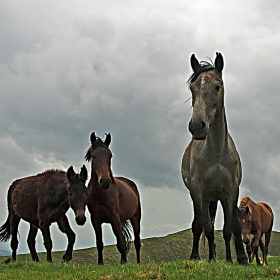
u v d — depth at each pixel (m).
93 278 6.68
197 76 8.16
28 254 21.58
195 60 8.59
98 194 11.35
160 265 7.56
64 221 12.62
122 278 6.53
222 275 6.66
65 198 12.45
